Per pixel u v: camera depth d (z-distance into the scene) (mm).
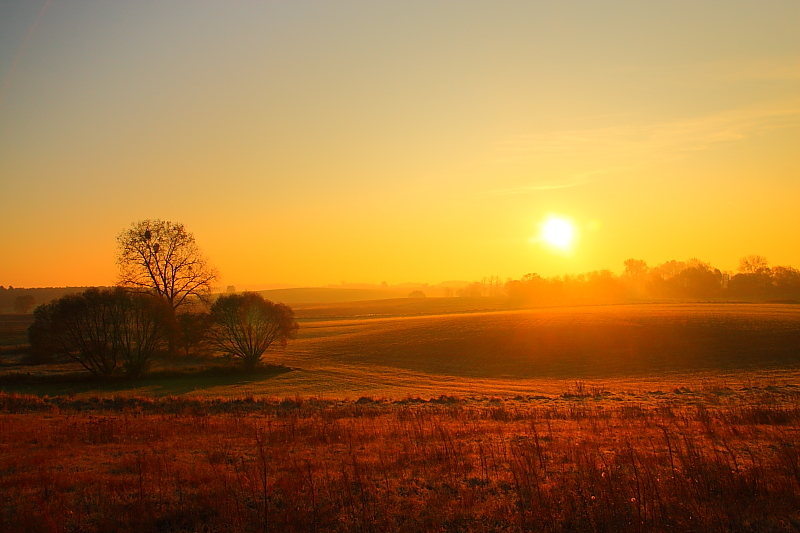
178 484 9648
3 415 21578
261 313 48156
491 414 22203
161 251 52906
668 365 43500
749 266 157625
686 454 11406
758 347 47188
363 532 7488
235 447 13914
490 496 8898
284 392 36594
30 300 155500
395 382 40688
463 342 57281
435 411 23719
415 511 8242
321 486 9469
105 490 9562
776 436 13766
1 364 51438
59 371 46906
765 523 7586
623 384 36656
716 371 40375
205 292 55594
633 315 67562
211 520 7996
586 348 51406
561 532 7445
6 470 11336
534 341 55594
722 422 17203
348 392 36062
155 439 15391
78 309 42156
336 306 165625
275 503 8727
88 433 16156
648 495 8383
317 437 15117
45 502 8859
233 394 35594
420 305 155375
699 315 64250
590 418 20172
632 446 12508
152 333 44469
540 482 9531
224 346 48312
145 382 41969
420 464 11211
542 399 29125
